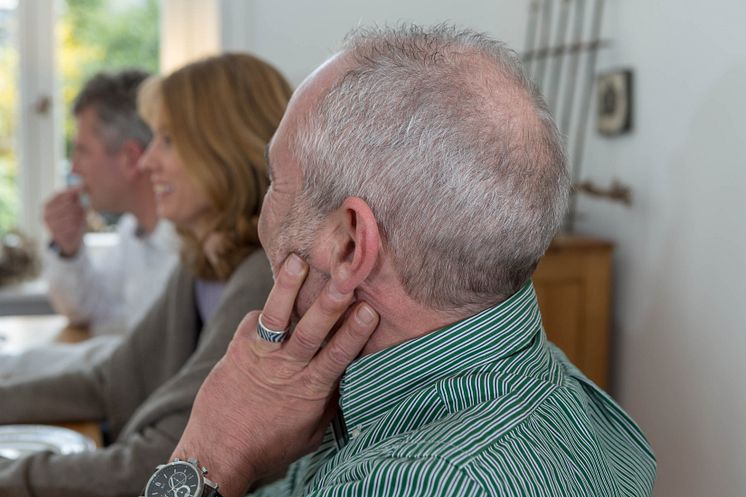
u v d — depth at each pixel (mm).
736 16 1384
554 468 698
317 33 2578
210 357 1235
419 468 651
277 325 808
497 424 695
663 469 1636
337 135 713
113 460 1199
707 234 1477
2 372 1721
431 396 745
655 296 1671
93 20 3088
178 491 802
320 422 873
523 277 750
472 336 747
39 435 1374
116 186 2205
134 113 2180
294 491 958
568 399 778
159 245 2209
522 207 704
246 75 1394
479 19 2434
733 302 1394
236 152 1348
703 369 1484
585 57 2006
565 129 2070
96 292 2463
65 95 3107
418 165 692
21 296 2838
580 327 1803
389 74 702
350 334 773
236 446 848
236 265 1359
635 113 1756
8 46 3047
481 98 697
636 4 1752
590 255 1784
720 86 1435
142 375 1622
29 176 3092
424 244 713
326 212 740
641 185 1732
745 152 1359
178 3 2971
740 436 1366
